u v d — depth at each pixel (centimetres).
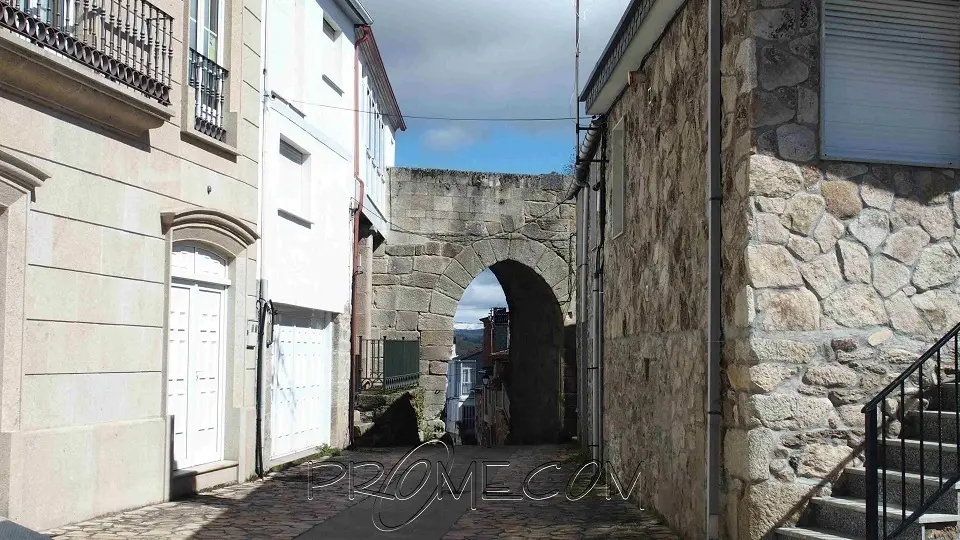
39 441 815
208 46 1177
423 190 2444
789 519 686
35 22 795
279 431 1438
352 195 1847
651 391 988
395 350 2150
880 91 725
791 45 714
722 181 755
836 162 712
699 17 816
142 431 988
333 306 1702
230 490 1158
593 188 1442
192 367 1140
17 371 790
